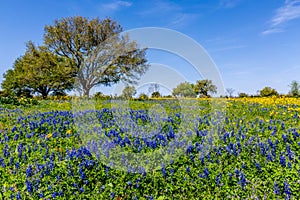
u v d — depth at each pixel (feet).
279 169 23.63
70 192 20.65
